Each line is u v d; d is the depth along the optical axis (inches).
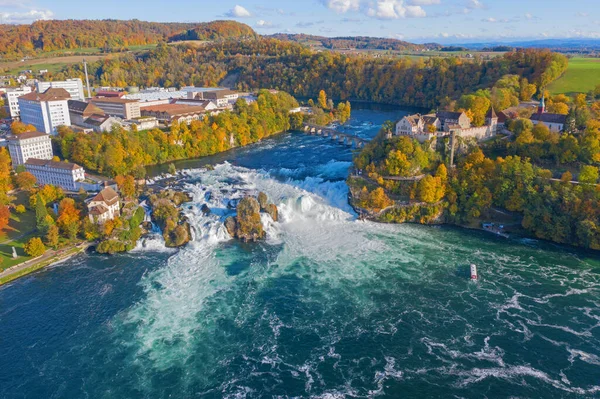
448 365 4537.4
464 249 6766.7
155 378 4448.8
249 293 5748.0
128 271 6269.7
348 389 4279.0
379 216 7775.6
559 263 6318.9
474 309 5354.3
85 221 7007.9
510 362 4547.2
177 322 5226.4
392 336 4948.3
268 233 7283.5
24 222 7490.2
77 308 5467.5
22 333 5049.2
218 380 4416.8
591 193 6909.5
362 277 6063.0
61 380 4436.5
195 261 6520.7
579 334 4899.1
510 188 7465.6
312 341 4909.0
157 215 7445.9
